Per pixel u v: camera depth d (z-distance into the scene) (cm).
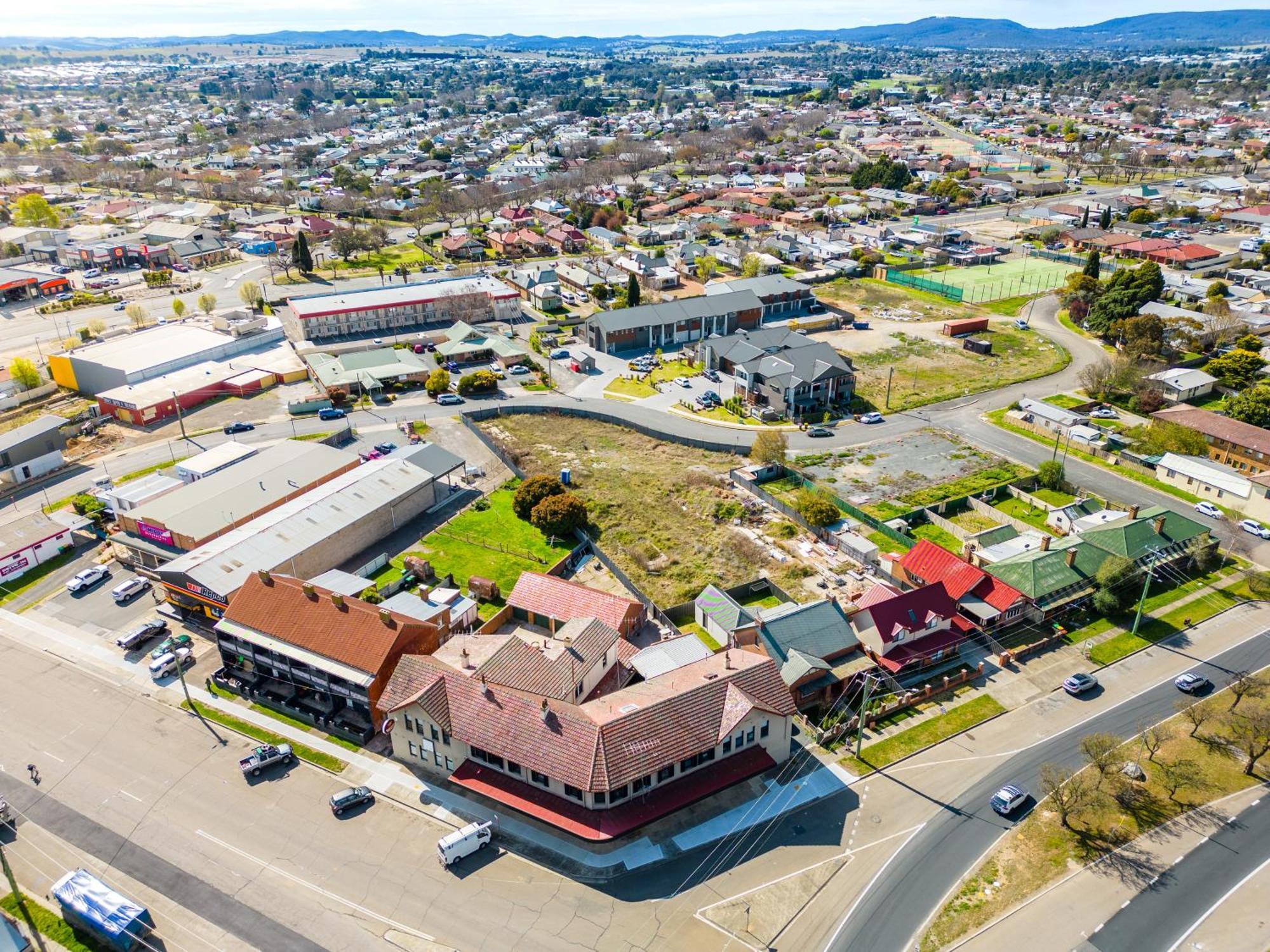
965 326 17450
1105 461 12031
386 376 14625
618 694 6794
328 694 7300
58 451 11831
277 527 9212
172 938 5466
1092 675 7894
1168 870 5947
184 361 15088
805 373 13750
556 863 6006
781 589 9106
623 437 13225
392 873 5922
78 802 6500
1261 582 9044
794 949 5400
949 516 10781
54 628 8512
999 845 6156
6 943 5309
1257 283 19162
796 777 6769
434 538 10219
